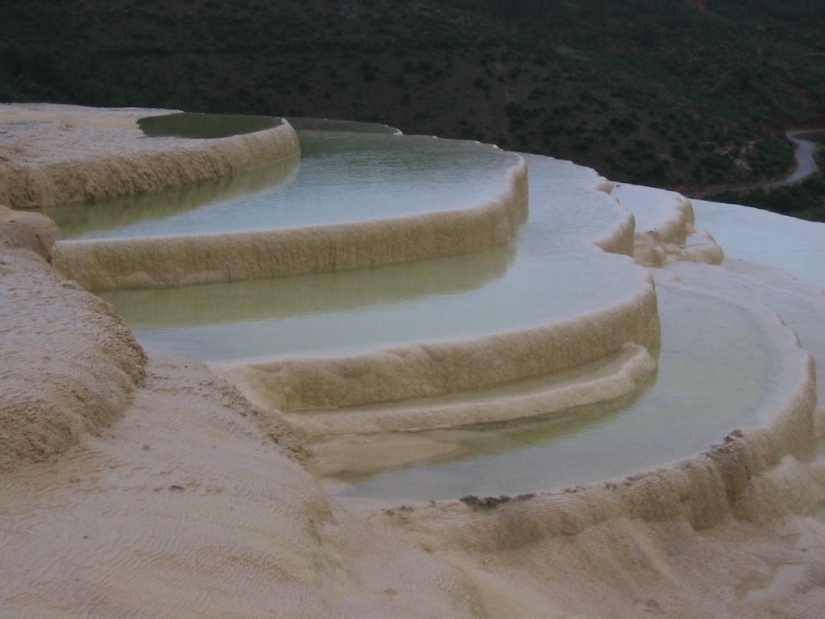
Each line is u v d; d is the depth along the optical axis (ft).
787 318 73.82
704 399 53.67
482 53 201.46
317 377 49.03
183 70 179.93
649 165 185.06
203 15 193.77
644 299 60.29
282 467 38.78
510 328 54.13
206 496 34.24
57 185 70.59
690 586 43.75
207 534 31.83
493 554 42.01
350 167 86.22
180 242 61.11
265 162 86.84
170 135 84.48
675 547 45.21
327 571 34.30
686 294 71.46
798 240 109.81
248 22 196.34
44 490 32.17
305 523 35.47
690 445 48.75
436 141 104.27
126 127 88.38
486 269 65.51
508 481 44.96
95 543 29.94
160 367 43.93
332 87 186.70
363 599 33.68
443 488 44.29
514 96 192.85
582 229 76.54
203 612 28.81
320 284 62.23
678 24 253.24
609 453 47.85
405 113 184.85
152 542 30.66
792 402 53.83
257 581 31.07
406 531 41.04
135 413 38.73
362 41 197.16
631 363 56.13
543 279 63.36
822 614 43.11
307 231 63.77
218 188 77.10
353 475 45.03
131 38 183.11
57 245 59.36
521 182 84.94
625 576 43.06
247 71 185.47
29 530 29.99
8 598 26.96
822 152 210.59
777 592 43.98
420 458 46.65
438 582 36.99
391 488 44.09
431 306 58.18
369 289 61.31
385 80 190.60
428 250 67.51
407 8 209.36
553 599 40.73
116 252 60.03
